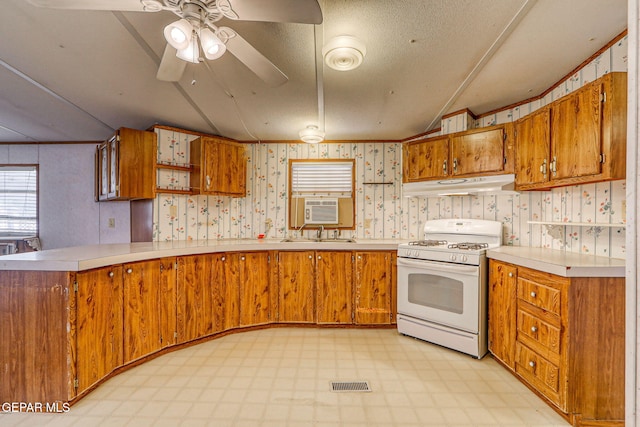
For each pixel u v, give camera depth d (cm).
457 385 203
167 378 210
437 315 260
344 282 307
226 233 362
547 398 180
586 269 164
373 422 167
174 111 281
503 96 251
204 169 311
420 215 356
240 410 176
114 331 211
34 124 325
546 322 181
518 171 238
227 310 290
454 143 277
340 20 156
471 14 152
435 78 219
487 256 243
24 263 177
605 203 195
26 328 178
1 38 171
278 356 244
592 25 163
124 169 282
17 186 399
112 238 397
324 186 375
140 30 164
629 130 66
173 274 253
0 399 177
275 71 165
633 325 65
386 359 239
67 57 191
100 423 165
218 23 159
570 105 188
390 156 371
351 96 248
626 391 66
